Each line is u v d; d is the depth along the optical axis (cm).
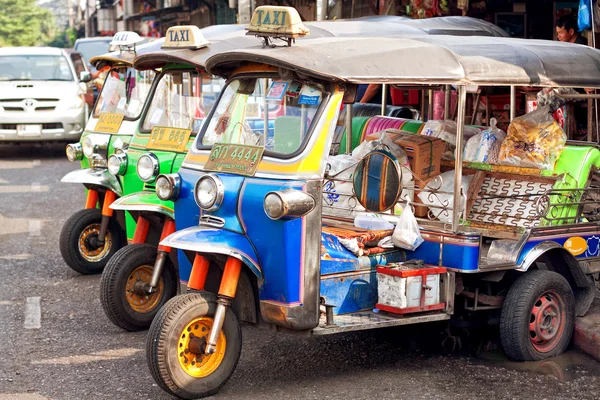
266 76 550
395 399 526
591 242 636
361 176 557
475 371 579
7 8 8494
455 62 552
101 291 655
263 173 515
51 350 629
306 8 1563
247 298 536
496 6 1221
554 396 531
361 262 557
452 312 569
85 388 552
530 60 588
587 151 642
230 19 2245
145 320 668
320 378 564
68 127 1645
